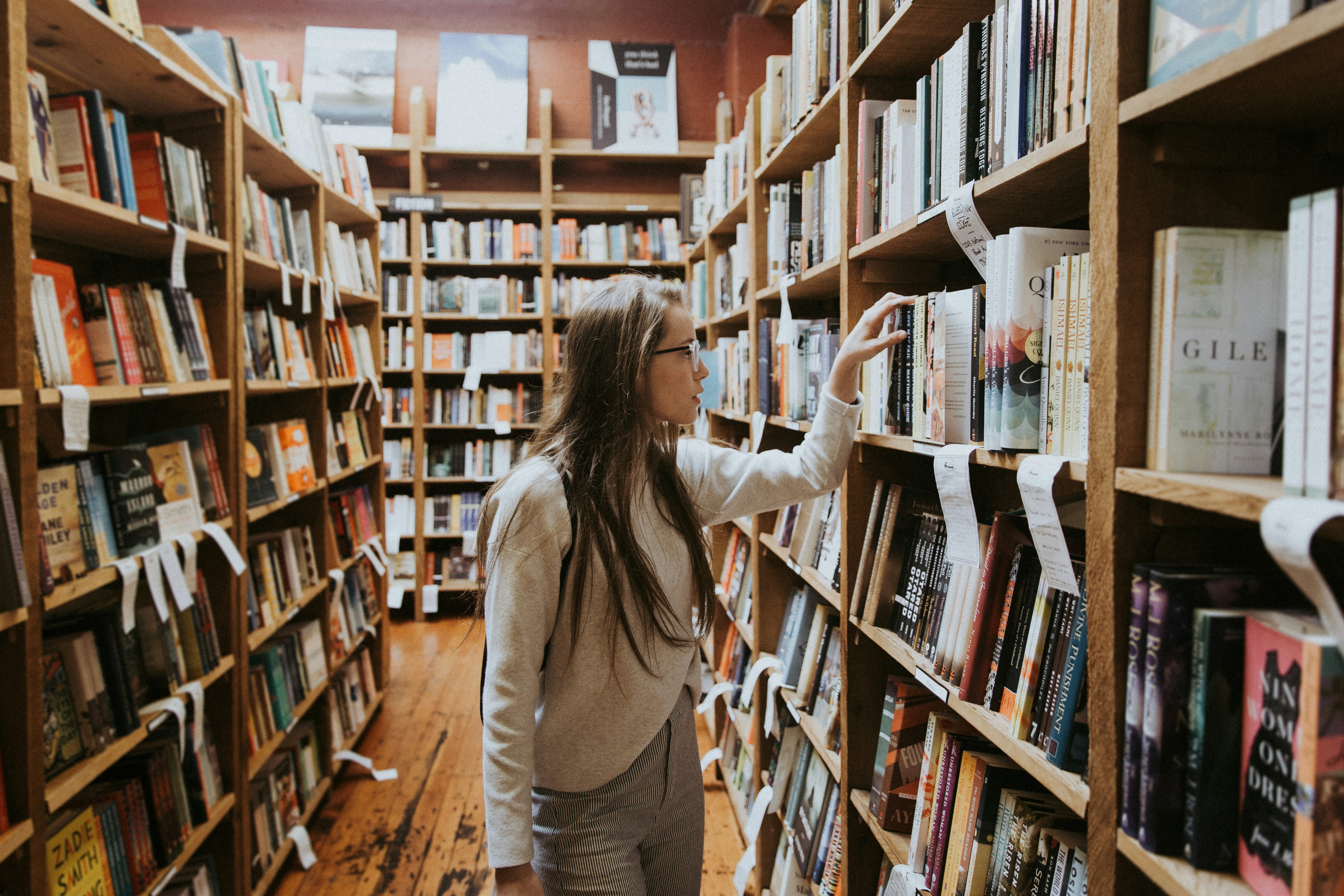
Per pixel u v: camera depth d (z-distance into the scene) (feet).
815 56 5.57
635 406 3.89
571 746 3.94
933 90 3.90
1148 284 2.33
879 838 4.44
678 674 4.09
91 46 5.39
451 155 17.57
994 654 3.38
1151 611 2.23
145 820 5.49
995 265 3.11
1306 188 2.41
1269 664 1.99
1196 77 2.00
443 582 17.48
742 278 8.70
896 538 4.50
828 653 5.87
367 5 17.47
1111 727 2.37
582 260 17.24
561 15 17.87
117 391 5.07
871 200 4.75
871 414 4.66
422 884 7.70
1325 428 1.75
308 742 9.02
